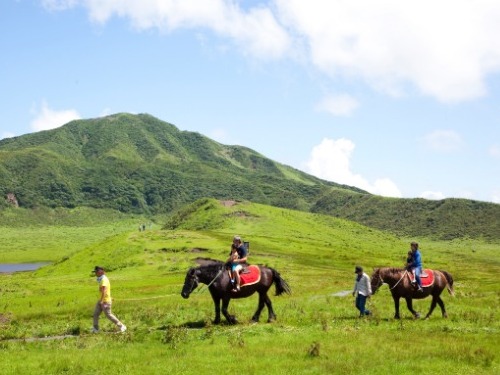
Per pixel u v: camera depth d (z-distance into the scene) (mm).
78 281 64562
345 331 20016
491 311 27219
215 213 162000
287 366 14461
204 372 14102
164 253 88000
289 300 33469
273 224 153250
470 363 14711
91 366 15219
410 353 15711
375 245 151375
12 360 16500
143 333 20781
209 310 27609
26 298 42656
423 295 24219
